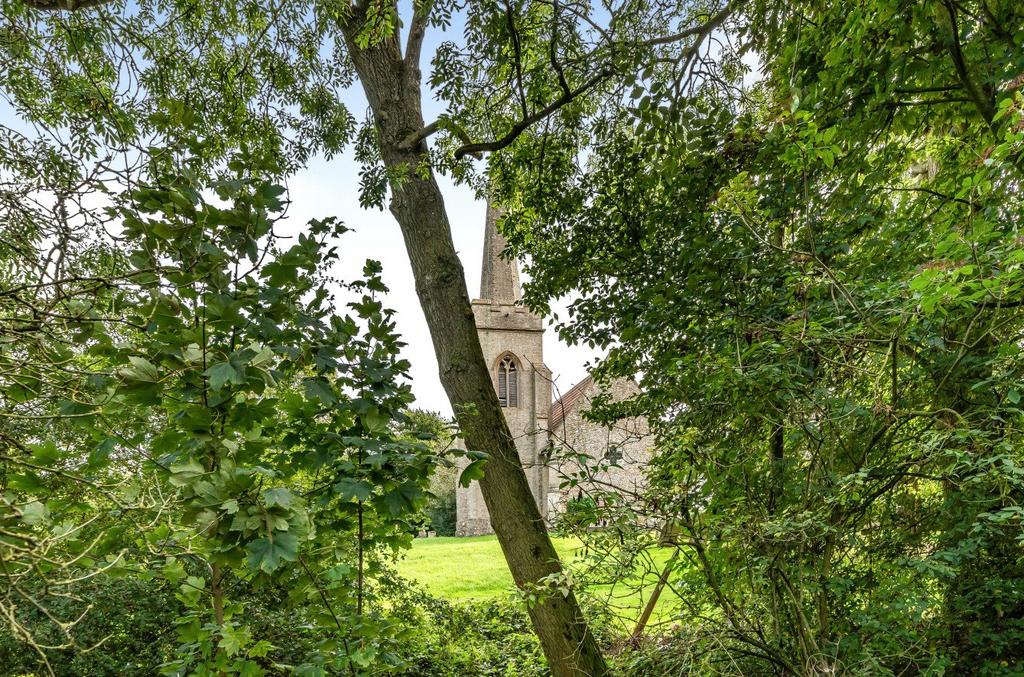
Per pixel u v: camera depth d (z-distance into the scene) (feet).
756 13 17.35
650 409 20.90
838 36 14.08
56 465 7.11
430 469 8.38
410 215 19.34
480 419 17.66
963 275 8.81
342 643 8.04
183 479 6.53
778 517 11.23
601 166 22.58
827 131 10.41
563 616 15.90
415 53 20.93
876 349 11.28
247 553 6.84
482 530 104.94
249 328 7.48
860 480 10.36
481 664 21.03
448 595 37.04
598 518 11.86
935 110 16.80
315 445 8.45
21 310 7.22
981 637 11.19
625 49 17.40
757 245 16.02
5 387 6.77
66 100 12.59
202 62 19.97
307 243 7.84
